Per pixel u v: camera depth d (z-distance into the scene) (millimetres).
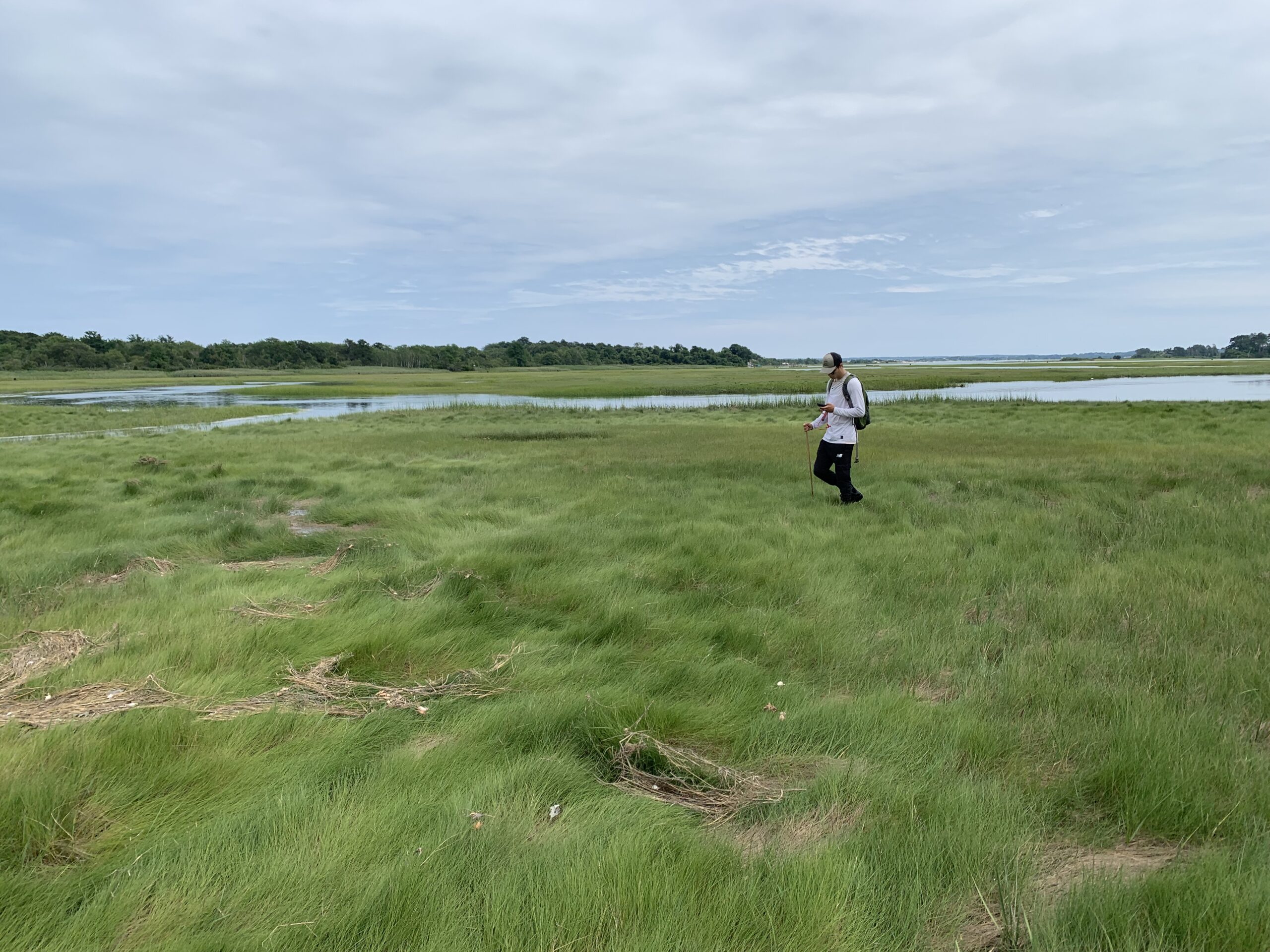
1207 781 2814
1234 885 2236
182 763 3055
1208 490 8867
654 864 2393
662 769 3158
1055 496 9242
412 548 7250
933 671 4094
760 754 3273
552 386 72375
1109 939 2068
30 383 95375
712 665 4172
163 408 44000
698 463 13531
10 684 3963
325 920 2172
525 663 4285
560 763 3082
